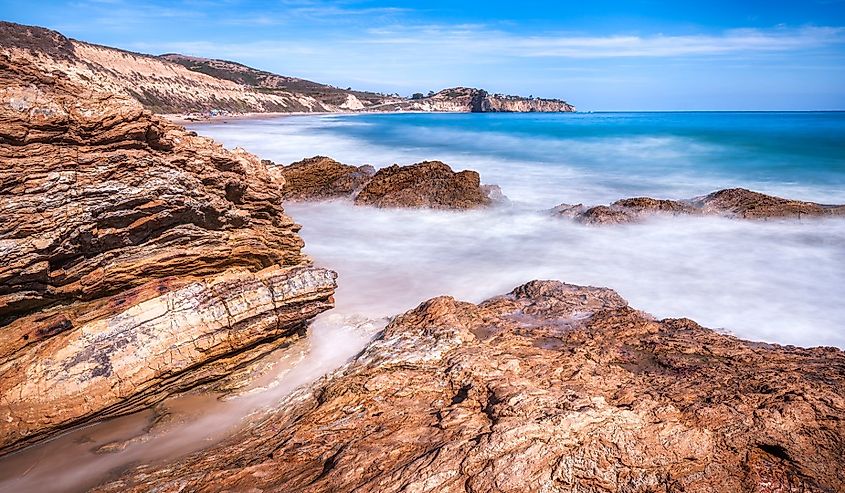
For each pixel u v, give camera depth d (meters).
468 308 11.16
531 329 10.33
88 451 7.76
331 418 7.61
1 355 7.59
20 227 7.26
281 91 182.88
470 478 5.99
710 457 6.39
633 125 78.31
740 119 106.06
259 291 9.52
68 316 8.18
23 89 7.65
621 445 6.41
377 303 13.38
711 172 33.25
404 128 80.94
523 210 22.78
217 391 9.14
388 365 8.68
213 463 7.11
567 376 8.25
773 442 6.62
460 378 8.21
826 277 14.89
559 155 43.09
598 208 20.44
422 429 7.07
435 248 18.17
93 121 7.95
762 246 17.44
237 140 55.50
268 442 7.41
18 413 7.46
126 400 8.15
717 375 8.34
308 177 26.48
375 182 24.28
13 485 7.14
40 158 7.50
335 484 6.15
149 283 8.96
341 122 103.56
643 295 13.83
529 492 5.88
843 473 6.21
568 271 15.64
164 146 8.86
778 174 31.80
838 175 30.92
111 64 102.19
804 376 8.30
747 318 12.47
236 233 9.98
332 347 10.60
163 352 8.43
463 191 23.06
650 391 7.79
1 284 7.27
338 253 17.62
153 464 7.41
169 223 8.94
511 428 6.52
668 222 19.88
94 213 7.92
